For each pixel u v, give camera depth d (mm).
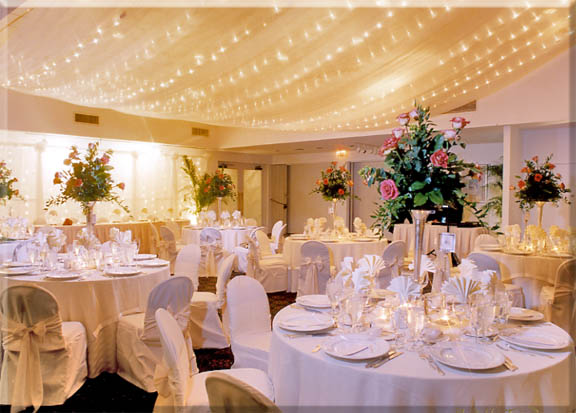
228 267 4156
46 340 2969
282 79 5516
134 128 9938
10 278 3451
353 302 2135
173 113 6965
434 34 4691
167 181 11086
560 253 4656
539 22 4824
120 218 9930
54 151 8875
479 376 1715
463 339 2146
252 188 13609
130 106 6418
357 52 4848
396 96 6535
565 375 1893
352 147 11109
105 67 4680
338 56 4910
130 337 3350
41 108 8344
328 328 2299
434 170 2520
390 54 5012
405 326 2129
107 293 3445
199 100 6203
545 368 1802
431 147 2518
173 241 7500
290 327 2266
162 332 2123
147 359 3229
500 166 9438
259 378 2406
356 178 12844
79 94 5637
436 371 1761
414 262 2652
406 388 1715
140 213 10578
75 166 4816
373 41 4629
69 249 4023
